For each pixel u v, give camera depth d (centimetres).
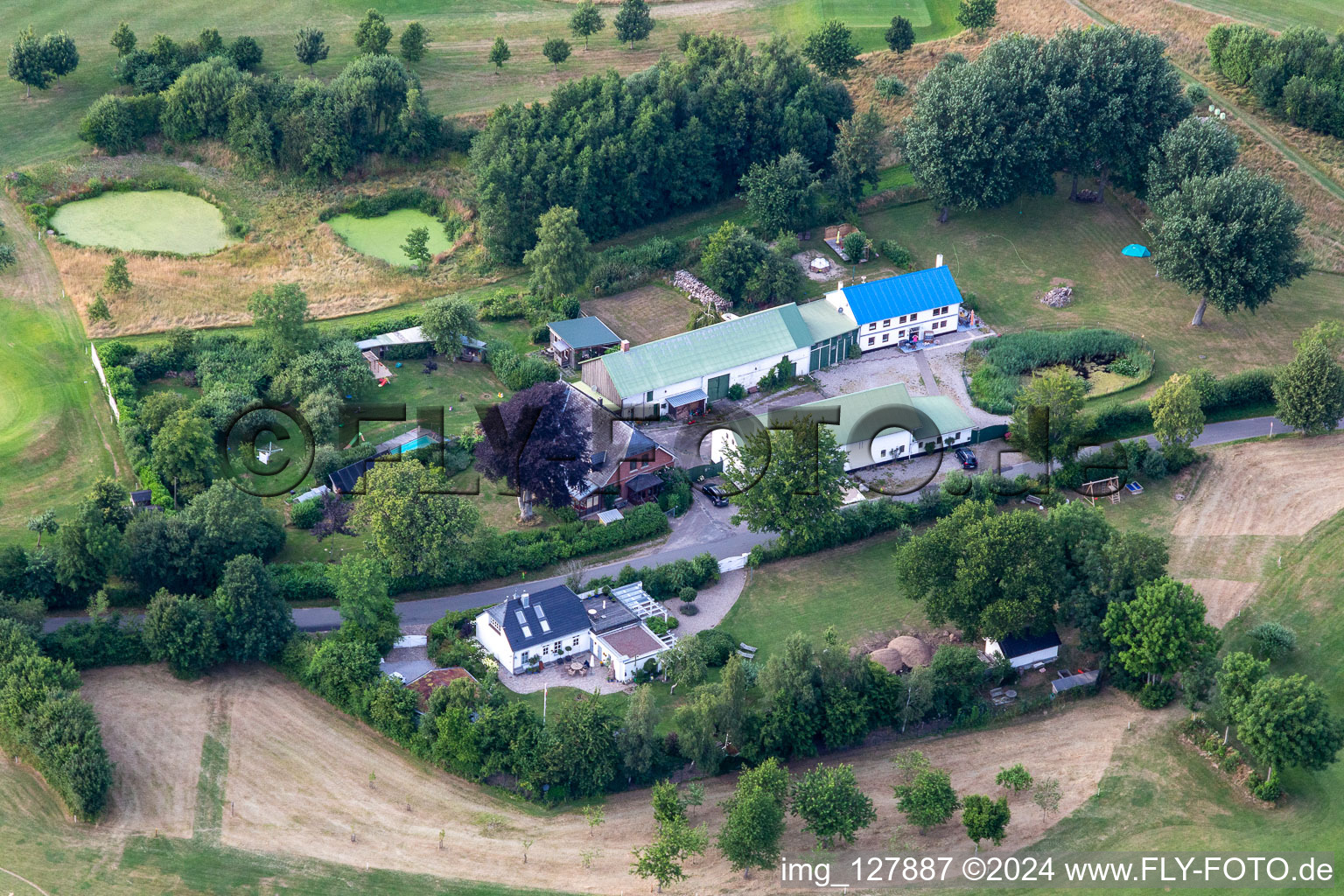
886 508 15288
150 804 11869
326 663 12825
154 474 15212
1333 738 11719
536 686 13138
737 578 14638
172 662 13088
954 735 12838
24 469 15625
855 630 13938
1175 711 13062
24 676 12312
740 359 17462
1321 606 14112
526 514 15225
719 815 11894
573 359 17725
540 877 11325
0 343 17750
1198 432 16200
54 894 10994
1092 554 13325
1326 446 16650
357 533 14775
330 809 11900
